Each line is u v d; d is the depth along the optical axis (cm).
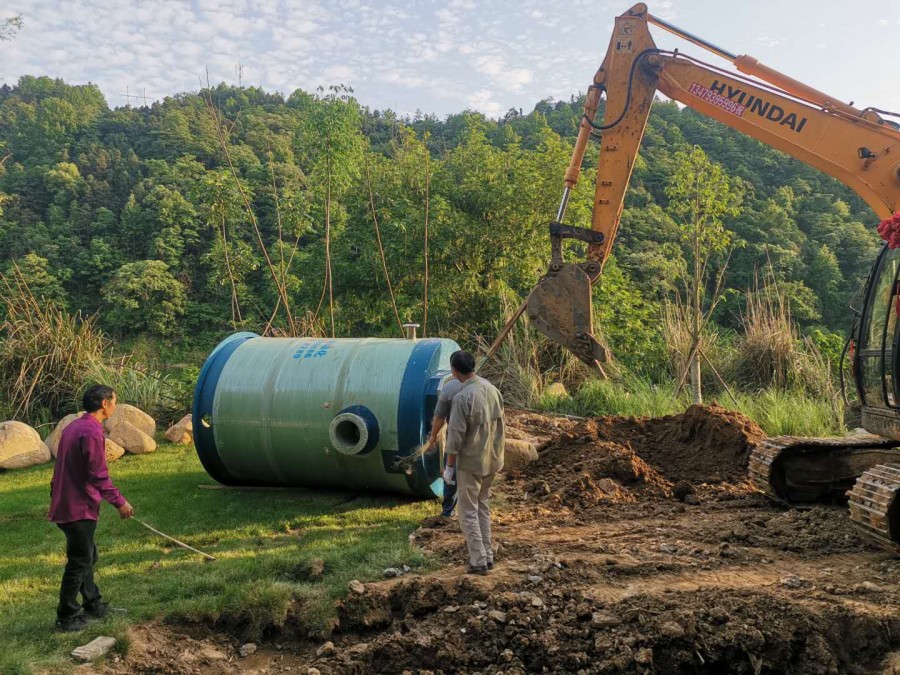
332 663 419
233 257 1631
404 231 1852
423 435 742
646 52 778
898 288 582
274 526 703
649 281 2150
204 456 821
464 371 532
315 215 1964
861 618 434
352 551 585
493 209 1975
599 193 794
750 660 407
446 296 1850
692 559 557
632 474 828
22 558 621
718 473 856
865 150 698
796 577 505
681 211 1512
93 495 450
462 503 525
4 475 990
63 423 1127
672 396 1380
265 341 870
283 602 473
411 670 413
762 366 1566
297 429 773
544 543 604
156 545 646
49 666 396
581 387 1455
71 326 1400
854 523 586
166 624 461
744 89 751
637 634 420
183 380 1355
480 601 470
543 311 750
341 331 1972
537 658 416
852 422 1313
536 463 907
